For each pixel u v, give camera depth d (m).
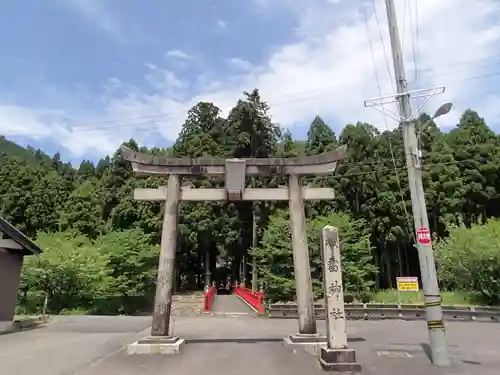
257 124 47.69
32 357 10.21
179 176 12.63
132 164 12.52
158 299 11.46
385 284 41.03
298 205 12.60
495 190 42.34
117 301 32.22
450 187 41.12
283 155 46.69
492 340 13.79
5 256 15.84
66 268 27.39
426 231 10.59
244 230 44.91
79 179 64.56
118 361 9.74
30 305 27.69
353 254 27.95
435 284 10.18
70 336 14.27
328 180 40.34
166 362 9.64
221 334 15.12
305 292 11.91
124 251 32.97
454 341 13.55
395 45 11.76
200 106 56.19
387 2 12.02
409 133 11.31
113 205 45.16
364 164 40.25
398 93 11.47
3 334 14.79
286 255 26.48
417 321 20.48
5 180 51.72
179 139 55.53
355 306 22.02
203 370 8.81
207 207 43.84
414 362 9.97
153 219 40.50
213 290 34.53
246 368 9.03
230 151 47.38
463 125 47.81
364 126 43.56
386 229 38.38
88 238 40.81
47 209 49.16
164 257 11.80
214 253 49.69
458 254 24.58
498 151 44.22
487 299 24.47
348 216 33.88
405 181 39.09
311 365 9.37
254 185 40.81
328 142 44.12
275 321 20.44
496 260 22.66
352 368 8.81
